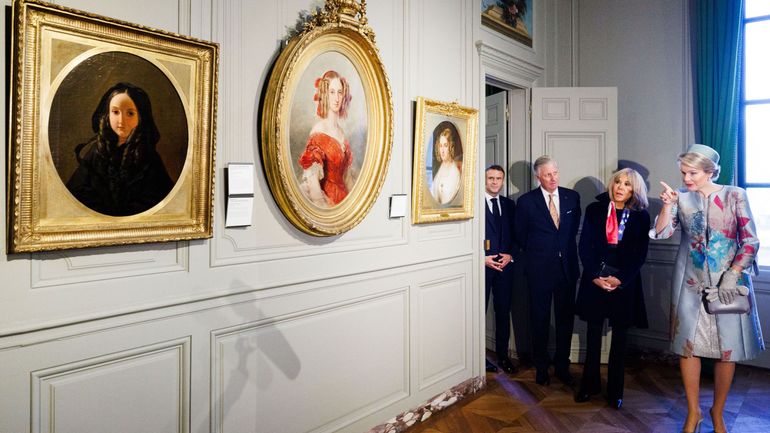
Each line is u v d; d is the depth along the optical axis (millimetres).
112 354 1960
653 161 4793
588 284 3572
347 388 2918
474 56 3930
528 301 4551
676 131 4668
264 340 2490
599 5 5047
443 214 3545
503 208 4328
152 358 2096
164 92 2016
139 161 1961
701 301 3057
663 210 3232
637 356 4781
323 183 2689
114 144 1888
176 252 2150
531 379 4133
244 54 2369
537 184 4551
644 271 4805
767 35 4414
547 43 5031
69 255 1842
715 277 3014
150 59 1962
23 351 1747
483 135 4035
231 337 2357
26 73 1654
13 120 1666
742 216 2971
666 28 4711
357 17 2920
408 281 3324
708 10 4422
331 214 2744
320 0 2746
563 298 3926
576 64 5148
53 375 1824
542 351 3986
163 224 2043
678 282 3184
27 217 1690
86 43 1790
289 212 2527
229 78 2307
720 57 4359
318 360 2752
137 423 2053
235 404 2375
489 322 4988
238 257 2365
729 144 4344
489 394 3842
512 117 4746
